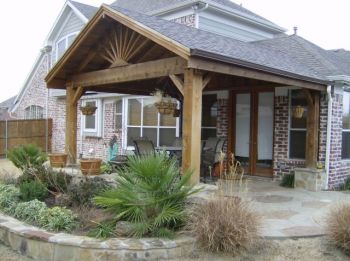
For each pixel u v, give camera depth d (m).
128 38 7.14
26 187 6.45
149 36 6.08
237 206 4.71
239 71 6.27
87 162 7.52
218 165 9.29
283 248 4.70
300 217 5.97
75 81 8.70
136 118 14.08
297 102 9.41
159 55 7.43
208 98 11.40
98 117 15.64
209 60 5.74
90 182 6.35
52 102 18.81
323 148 8.87
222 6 12.56
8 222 5.41
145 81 9.52
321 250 4.66
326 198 7.53
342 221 4.72
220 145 9.55
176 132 12.38
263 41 12.38
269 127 10.02
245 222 4.47
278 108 9.71
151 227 4.72
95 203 5.29
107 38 7.59
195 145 5.71
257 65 6.37
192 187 5.18
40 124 18.53
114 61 7.50
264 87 9.87
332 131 8.88
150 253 4.36
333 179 8.97
